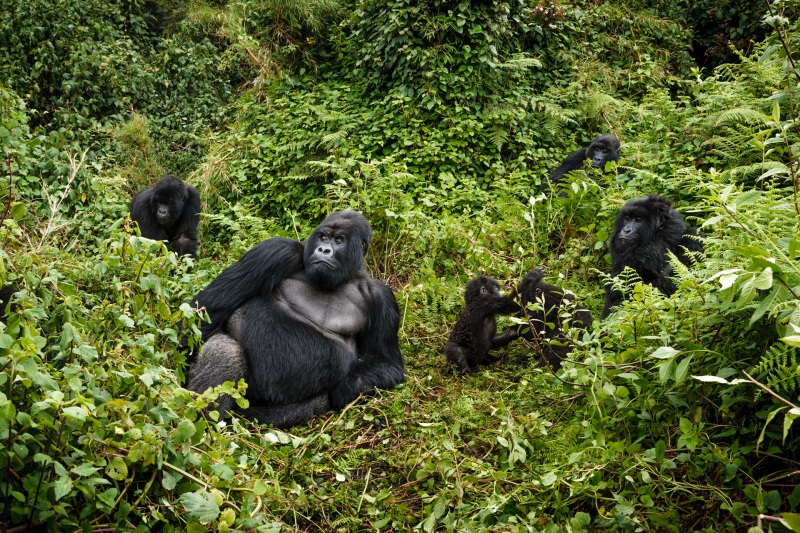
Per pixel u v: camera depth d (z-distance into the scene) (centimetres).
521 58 1147
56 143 873
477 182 1012
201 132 1387
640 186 812
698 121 859
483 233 841
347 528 405
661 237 658
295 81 1292
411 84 1090
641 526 364
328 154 1039
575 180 856
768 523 342
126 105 1405
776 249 365
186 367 511
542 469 434
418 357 646
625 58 1452
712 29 1580
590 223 846
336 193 880
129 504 335
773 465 380
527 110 1163
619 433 431
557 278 754
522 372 595
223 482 359
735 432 381
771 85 796
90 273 520
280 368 515
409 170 1003
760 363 343
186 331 480
